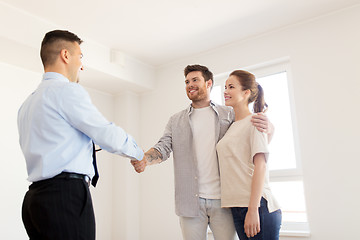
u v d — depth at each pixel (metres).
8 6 2.79
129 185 3.99
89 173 1.38
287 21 3.25
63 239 1.21
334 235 2.76
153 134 4.15
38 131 1.29
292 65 3.24
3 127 3.11
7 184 3.05
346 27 3.02
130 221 3.90
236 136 1.78
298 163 3.12
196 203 1.85
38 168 1.27
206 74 2.14
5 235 2.97
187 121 2.05
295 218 3.10
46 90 1.33
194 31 3.40
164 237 3.76
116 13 3.02
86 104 1.33
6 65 3.22
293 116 3.22
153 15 3.08
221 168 1.80
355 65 2.92
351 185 2.76
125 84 3.98
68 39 1.51
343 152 2.84
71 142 1.31
